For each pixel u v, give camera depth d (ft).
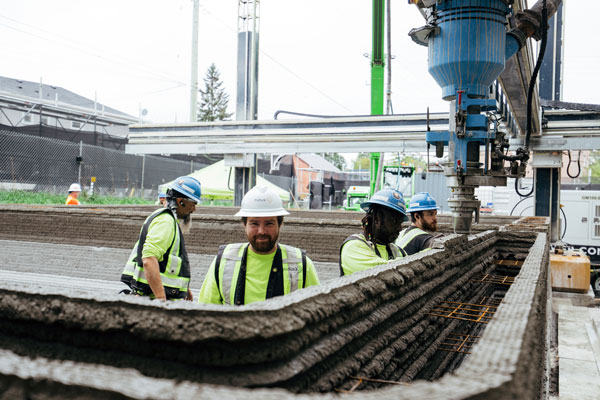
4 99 91.97
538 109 33.19
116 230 27.14
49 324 4.35
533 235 18.80
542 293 8.35
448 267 10.62
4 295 4.51
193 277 25.58
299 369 4.34
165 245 12.08
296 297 4.86
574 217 49.32
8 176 63.67
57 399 3.33
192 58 87.92
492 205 84.84
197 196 13.21
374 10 54.54
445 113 41.11
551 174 41.19
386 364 6.31
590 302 31.09
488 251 17.15
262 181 77.51
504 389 3.12
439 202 86.74
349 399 3.04
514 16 19.48
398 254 11.36
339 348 5.16
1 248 28.89
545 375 9.09
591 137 38.32
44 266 27.73
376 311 6.44
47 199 60.54
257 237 9.18
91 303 4.29
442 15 17.38
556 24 43.45
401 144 42.29
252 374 4.08
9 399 3.44
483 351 3.89
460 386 3.11
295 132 45.34
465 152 16.96
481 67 16.97
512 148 39.78
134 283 12.32
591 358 20.45
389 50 54.75
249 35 50.08
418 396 2.99
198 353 4.05
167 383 3.24
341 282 5.87
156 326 4.05
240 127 47.06
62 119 104.27
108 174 75.66
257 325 4.06
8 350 4.35
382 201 10.93
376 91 55.42
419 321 8.26
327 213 47.93
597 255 48.73
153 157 84.99
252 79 49.93
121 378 3.32
